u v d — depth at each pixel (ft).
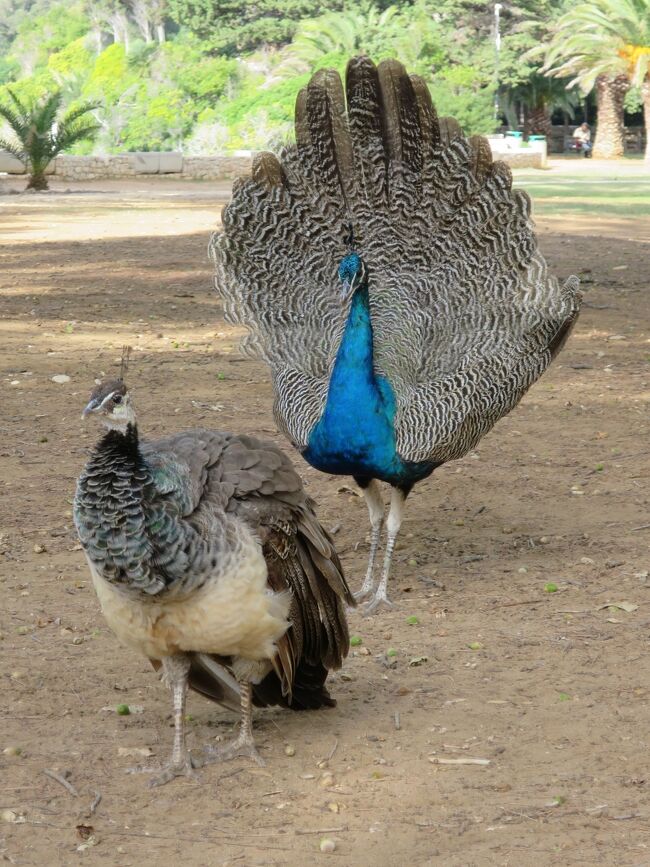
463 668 23.11
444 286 30.37
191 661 19.33
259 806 18.04
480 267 30.35
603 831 17.06
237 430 40.34
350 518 33.12
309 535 19.27
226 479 18.47
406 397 27.58
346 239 31.12
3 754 19.69
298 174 31.53
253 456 18.97
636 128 315.17
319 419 27.37
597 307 65.46
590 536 30.91
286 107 224.53
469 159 30.53
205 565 17.58
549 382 48.26
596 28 237.66
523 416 43.11
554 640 24.35
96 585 18.40
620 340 56.75
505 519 32.63
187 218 119.75
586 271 77.30
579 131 278.26
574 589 27.27
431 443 27.25
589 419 42.60
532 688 22.08
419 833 17.13
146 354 53.36
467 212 30.58
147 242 98.84
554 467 37.06
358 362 26.40
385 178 31.07
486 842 16.81
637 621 25.23
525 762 19.20
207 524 17.72
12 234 105.70
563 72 246.88
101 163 180.14
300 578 19.27
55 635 24.84
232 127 219.61
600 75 252.62
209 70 276.00
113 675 23.06
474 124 213.05
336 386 26.58
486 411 28.55
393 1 269.64
